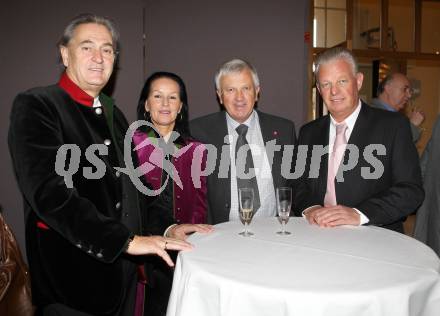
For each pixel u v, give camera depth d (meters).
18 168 1.36
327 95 2.18
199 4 4.04
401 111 4.95
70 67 1.55
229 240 1.69
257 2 4.15
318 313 1.18
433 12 5.61
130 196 1.68
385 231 1.84
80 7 3.78
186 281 1.39
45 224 1.48
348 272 1.35
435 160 2.58
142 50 3.94
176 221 2.16
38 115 1.39
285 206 1.79
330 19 4.50
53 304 1.50
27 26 3.71
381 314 1.20
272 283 1.26
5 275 1.93
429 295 1.33
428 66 6.50
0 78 3.71
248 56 4.18
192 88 4.08
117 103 3.90
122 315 1.71
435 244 2.56
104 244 1.36
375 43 5.23
